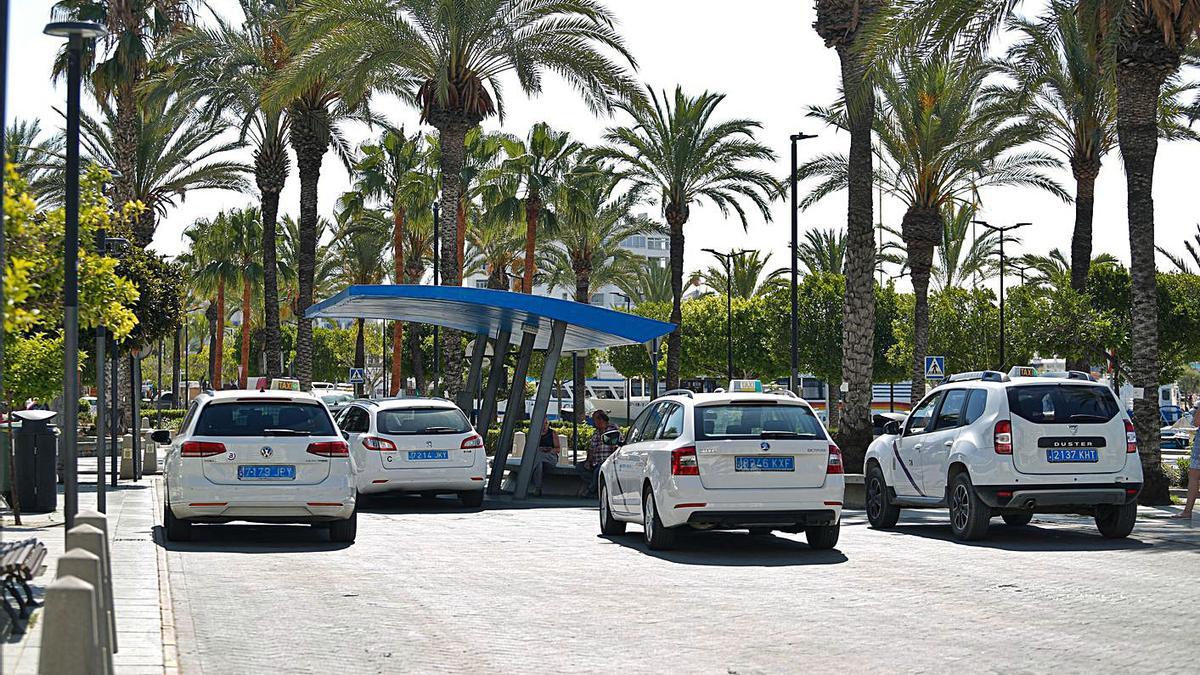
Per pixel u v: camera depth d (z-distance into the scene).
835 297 58.09
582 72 31.47
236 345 102.06
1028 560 13.46
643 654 8.27
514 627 9.31
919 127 37.25
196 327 110.56
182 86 37.22
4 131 7.40
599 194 50.72
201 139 42.38
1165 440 49.91
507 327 27.48
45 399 20.16
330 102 38.69
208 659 8.05
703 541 15.72
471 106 31.75
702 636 8.92
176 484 14.68
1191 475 18.72
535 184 47.22
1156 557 13.68
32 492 18.77
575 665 7.92
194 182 42.62
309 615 9.83
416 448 20.62
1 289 6.85
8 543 9.35
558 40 31.45
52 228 11.38
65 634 4.70
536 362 71.88
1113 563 13.13
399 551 14.45
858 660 8.04
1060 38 29.84
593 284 63.06
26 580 8.98
